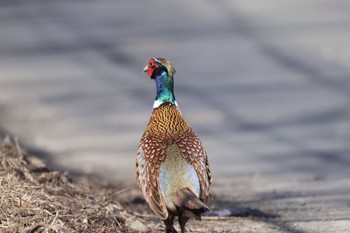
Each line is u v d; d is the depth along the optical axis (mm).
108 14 51656
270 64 40406
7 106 33438
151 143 15031
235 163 25453
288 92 35344
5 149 18906
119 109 32969
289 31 46125
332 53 41531
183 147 14836
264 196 20797
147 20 49719
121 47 44281
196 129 30062
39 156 24922
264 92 35406
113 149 26859
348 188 21719
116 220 16031
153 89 36375
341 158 25953
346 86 36188
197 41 45000
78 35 46938
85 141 27891
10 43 45844
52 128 29734
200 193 14531
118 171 23469
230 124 30562
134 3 54281
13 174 16594
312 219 18203
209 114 32094
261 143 27984
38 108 33094
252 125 30422
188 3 53312
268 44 43938
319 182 22703
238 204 19844
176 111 15555
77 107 33344
